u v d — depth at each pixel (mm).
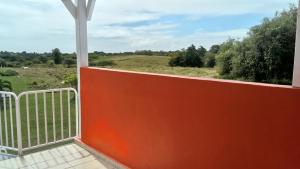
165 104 2635
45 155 3592
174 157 2609
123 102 3131
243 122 2037
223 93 2148
